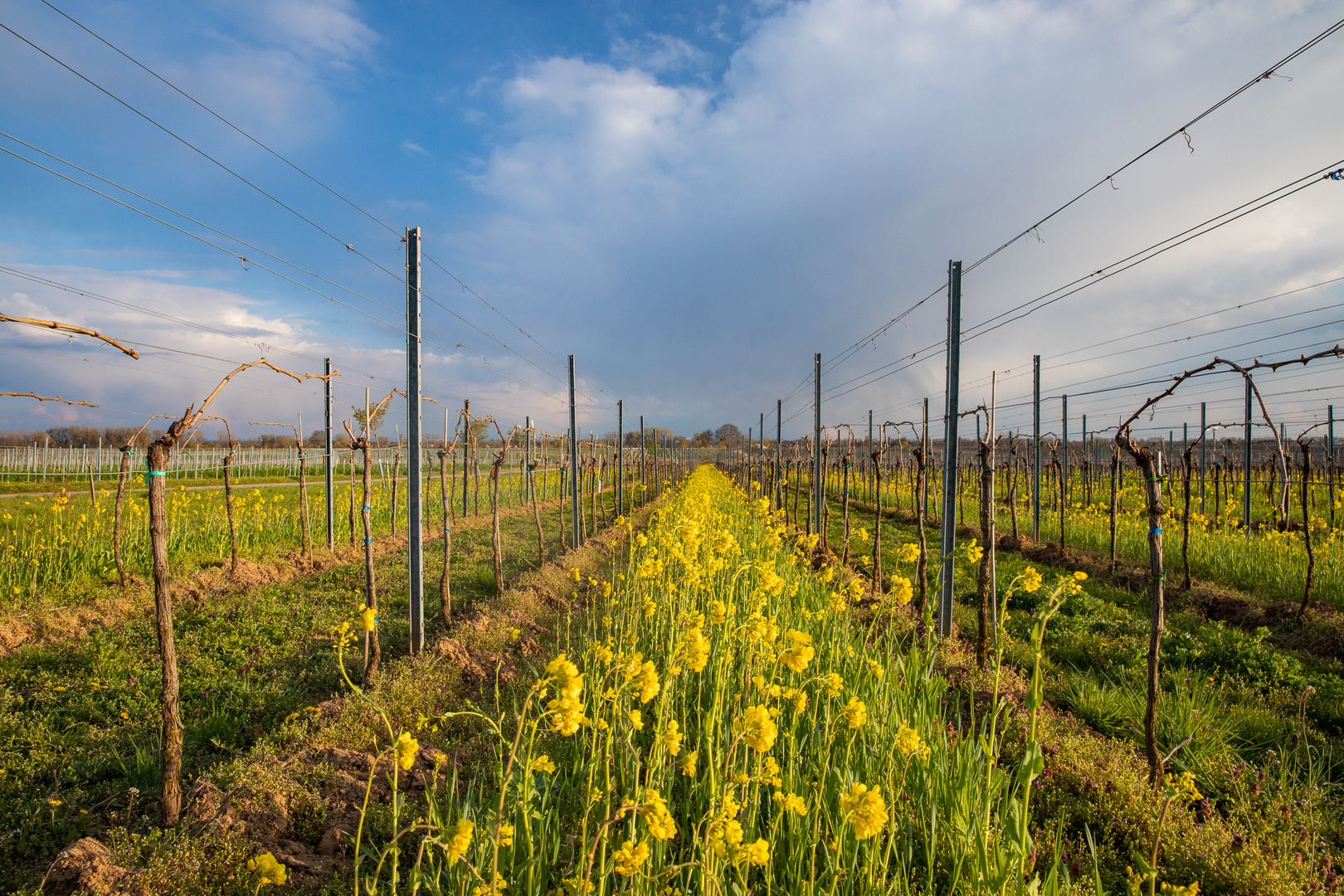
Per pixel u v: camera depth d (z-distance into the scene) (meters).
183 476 30.91
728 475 46.28
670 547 6.05
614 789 3.40
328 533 12.78
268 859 1.87
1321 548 9.97
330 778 3.98
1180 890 2.65
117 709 5.30
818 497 14.41
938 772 3.29
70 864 3.16
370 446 6.21
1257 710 5.32
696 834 2.43
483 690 5.55
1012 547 13.41
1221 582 9.69
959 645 6.99
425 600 8.88
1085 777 4.02
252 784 3.83
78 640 6.92
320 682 5.93
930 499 20.61
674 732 2.84
